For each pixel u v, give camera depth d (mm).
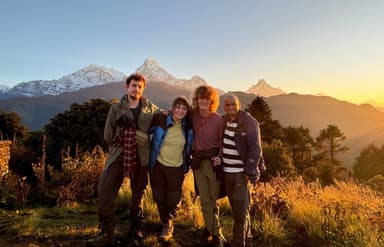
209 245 4297
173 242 4297
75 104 20234
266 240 4688
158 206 4352
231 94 4176
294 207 5719
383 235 4590
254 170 3969
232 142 4094
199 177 4297
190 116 4332
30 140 19469
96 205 6641
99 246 3930
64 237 4266
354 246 4352
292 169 28703
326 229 4871
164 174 4266
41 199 6828
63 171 7949
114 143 4148
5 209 5910
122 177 4195
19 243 4016
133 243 4102
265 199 5824
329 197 6379
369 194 6930
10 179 6906
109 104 20156
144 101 4277
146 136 4184
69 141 17672
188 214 5234
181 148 4266
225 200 6258
